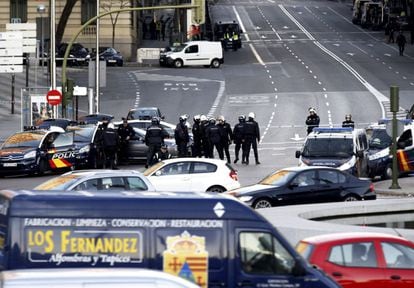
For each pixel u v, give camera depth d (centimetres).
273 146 14088
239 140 12162
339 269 4188
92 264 3650
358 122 16138
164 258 3684
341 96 18750
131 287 2734
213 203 3731
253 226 3734
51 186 6825
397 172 9988
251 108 17612
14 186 10062
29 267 3625
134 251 3675
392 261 4234
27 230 3638
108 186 6844
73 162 11406
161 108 17800
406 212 7019
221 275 3703
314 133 10175
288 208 6744
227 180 8675
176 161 8669
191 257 3691
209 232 3709
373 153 10700
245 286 3709
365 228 5419
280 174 8006
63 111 13650
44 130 11638
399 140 10912
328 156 9906
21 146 11231
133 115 14825
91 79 15825
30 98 13800
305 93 19175
